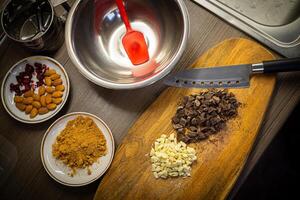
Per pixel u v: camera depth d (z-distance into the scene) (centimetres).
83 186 55
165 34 57
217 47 56
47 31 53
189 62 57
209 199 52
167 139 54
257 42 56
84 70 51
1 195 56
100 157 55
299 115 73
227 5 60
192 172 53
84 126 55
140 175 54
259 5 60
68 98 58
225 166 52
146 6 58
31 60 58
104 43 59
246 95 54
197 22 58
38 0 55
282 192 76
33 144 57
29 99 56
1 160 57
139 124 55
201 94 55
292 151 77
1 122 58
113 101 57
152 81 50
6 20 55
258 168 78
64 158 55
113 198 53
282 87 54
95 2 55
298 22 56
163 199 53
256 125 53
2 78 59
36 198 55
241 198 77
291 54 54
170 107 55
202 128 53
